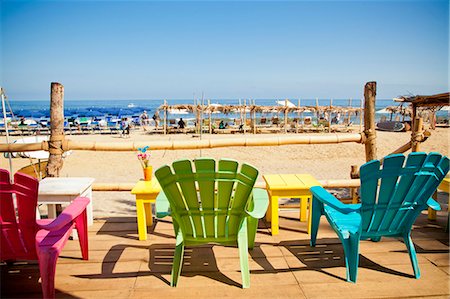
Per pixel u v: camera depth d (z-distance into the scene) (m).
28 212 2.07
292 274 2.47
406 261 2.67
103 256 2.79
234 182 2.31
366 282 2.35
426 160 2.21
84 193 3.30
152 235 3.25
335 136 3.95
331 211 2.80
